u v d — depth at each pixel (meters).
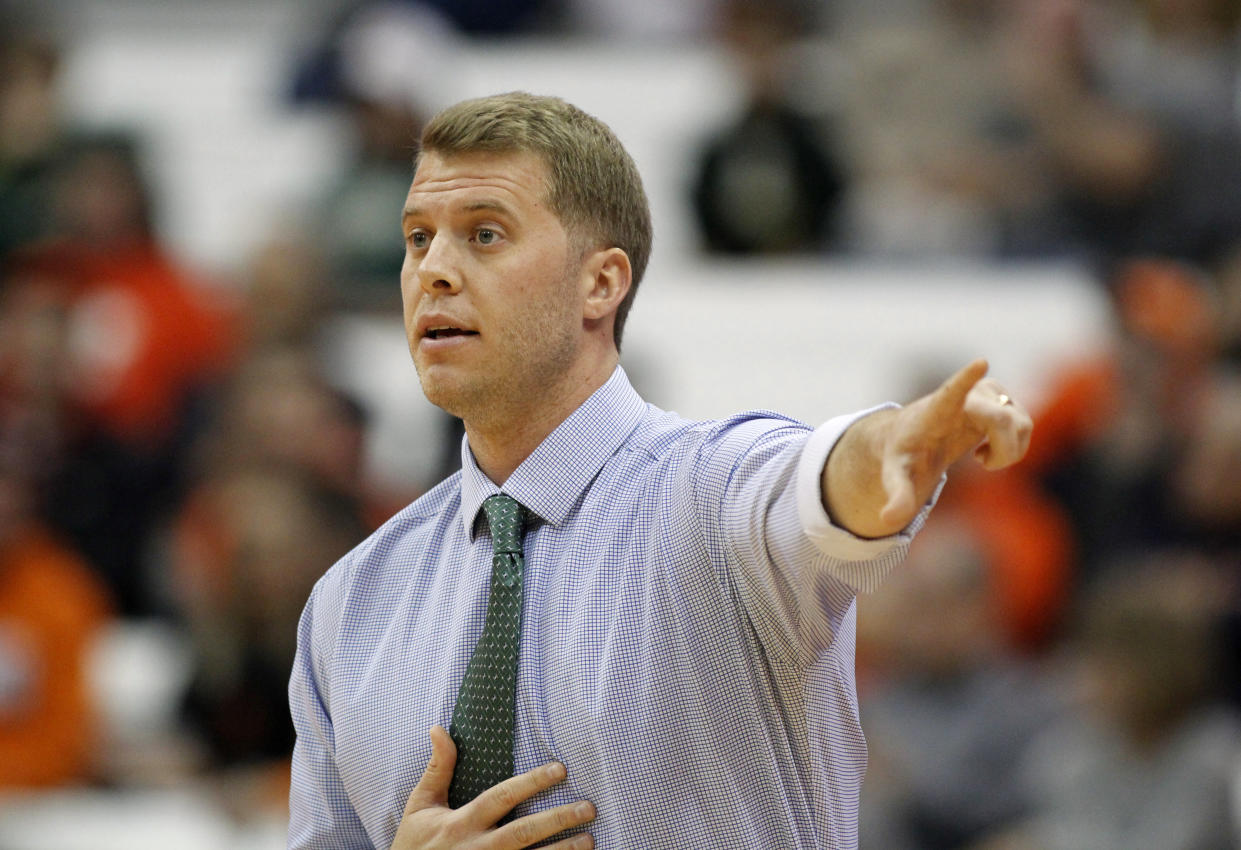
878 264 27.45
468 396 8.09
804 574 7.19
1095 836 17.25
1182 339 22.17
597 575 7.88
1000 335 26.22
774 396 26.39
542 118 8.24
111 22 35.78
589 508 8.11
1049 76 27.27
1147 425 21.86
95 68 32.56
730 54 28.66
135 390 24.89
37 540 22.23
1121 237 26.39
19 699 21.38
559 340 8.14
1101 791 17.39
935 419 6.49
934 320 26.44
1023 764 18.14
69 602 22.00
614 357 8.51
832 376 26.47
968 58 28.44
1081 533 21.81
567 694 7.73
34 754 21.38
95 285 25.66
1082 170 26.62
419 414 24.94
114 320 25.22
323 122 30.97
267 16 36.19
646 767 7.61
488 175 8.08
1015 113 27.62
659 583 7.70
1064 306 26.22
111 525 24.14
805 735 7.72
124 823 20.30
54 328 24.70
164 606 23.55
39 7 31.22
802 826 7.73
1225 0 28.80
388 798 8.18
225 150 31.03
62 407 24.48
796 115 27.78
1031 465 22.23
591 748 7.64
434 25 31.05
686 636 7.63
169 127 31.34
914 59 28.53
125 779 21.19
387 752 8.20
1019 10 28.48
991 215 27.53
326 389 22.61
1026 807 17.91
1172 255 25.88
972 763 18.16
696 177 27.81
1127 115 26.50
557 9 32.81
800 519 7.04
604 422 8.28
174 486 24.38
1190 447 21.55
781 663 7.60
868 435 6.81
